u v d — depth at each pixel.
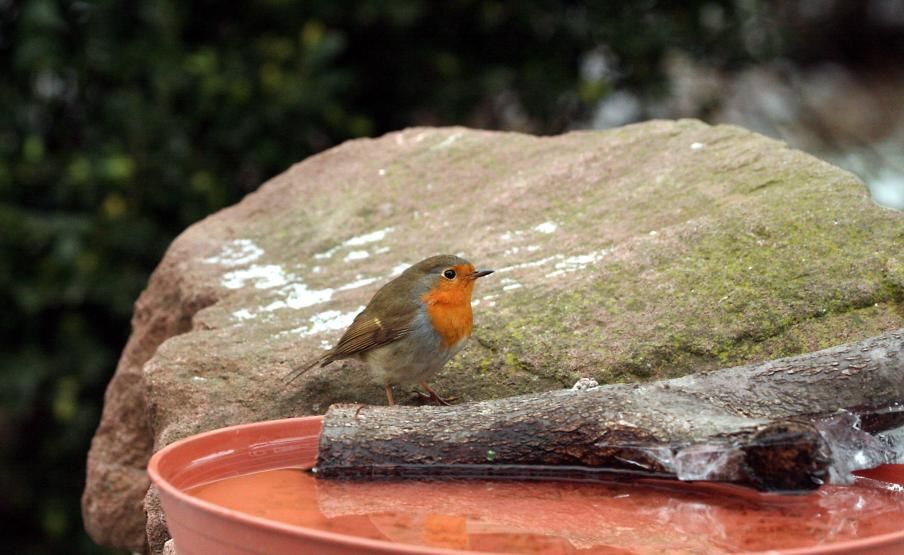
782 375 3.79
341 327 5.16
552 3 10.12
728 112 14.13
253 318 5.37
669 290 4.74
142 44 8.84
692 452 3.45
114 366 8.91
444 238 5.77
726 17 10.70
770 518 3.34
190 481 3.57
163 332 6.06
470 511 3.39
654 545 3.10
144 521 5.69
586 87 9.98
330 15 9.45
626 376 4.49
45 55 8.59
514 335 4.73
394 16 9.37
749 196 5.21
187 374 4.94
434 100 9.99
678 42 10.48
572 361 4.55
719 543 3.12
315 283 5.66
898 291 4.51
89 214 8.67
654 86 10.45
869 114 15.55
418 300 4.60
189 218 8.84
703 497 3.54
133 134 8.69
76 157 8.68
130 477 5.79
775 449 3.38
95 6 8.73
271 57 9.21
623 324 4.64
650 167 5.77
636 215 5.41
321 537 2.69
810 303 4.54
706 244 4.91
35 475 9.23
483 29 10.12
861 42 17.47
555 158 6.18
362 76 10.07
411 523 3.28
